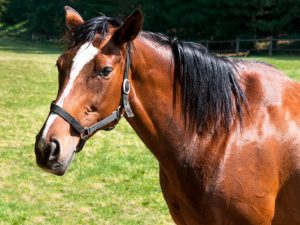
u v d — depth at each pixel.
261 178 2.73
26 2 46.31
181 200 2.85
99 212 5.29
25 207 5.41
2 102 11.62
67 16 2.78
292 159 2.80
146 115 2.73
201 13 29.20
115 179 6.30
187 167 2.77
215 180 2.71
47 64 19.75
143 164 6.90
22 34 42.50
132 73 2.65
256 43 27.38
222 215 2.74
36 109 10.96
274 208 2.84
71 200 5.63
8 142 8.16
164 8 30.64
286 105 2.88
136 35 2.51
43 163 2.40
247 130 2.78
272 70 3.01
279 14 27.84
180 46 2.80
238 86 2.86
